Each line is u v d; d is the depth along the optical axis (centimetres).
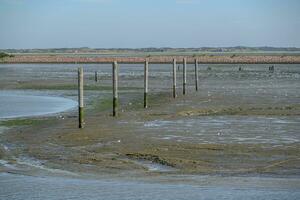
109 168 2317
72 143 2920
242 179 2072
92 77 9300
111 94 5869
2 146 2864
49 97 5756
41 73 10806
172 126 3459
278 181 2033
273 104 4684
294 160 2397
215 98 5262
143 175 2178
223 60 17062
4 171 2283
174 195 1864
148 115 4084
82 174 2217
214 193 1878
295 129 3269
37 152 2680
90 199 1841
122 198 1842
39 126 3566
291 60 16675
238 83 7462
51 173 2238
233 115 4009
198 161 2405
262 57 18162
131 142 2898
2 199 1858
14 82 7938
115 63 4059
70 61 18838
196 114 4131
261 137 2995
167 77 9131
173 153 2578
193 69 12444
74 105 4922
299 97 5284
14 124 3672
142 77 9238
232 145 2755
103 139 3011
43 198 1861
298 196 1828
